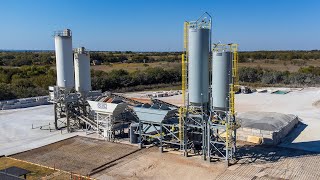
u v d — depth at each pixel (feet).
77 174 80.23
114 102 109.81
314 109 162.30
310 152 94.12
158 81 285.84
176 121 99.09
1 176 63.77
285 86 260.01
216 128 85.76
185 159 89.04
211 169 81.51
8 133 121.39
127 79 265.54
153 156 92.32
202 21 86.58
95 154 95.66
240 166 83.30
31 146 104.63
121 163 87.66
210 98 89.04
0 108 170.09
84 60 130.21
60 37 121.19
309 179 74.49
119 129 112.06
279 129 107.76
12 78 261.24
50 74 271.28
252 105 175.32
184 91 90.48
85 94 130.52
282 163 84.99
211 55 87.56
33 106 180.55
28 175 79.71
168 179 76.64
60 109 126.31
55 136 116.37
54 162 89.45
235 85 87.66
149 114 96.68
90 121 121.80
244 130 108.47
